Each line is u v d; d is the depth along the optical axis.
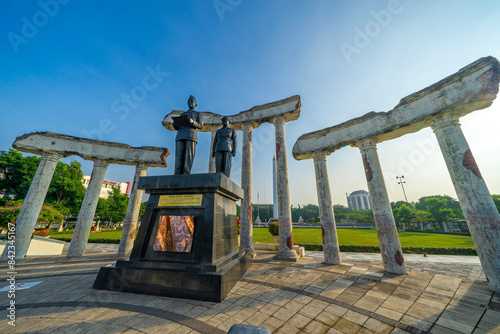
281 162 11.70
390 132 9.25
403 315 4.53
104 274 5.62
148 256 5.61
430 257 12.98
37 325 3.79
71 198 31.67
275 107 12.88
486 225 6.22
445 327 4.04
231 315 4.28
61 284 6.31
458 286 6.27
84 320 3.97
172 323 3.88
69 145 13.12
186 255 5.45
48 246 13.41
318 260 10.32
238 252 7.80
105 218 52.34
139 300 4.85
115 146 14.03
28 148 12.23
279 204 11.13
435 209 38.22
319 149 11.42
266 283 6.49
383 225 8.59
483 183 6.58
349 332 3.86
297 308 4.79
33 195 11.88
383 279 7.05
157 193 6.27
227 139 7.81
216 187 5.88
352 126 10.45
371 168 9.56
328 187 10.90
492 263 5.96
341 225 48.03
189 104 7.64
